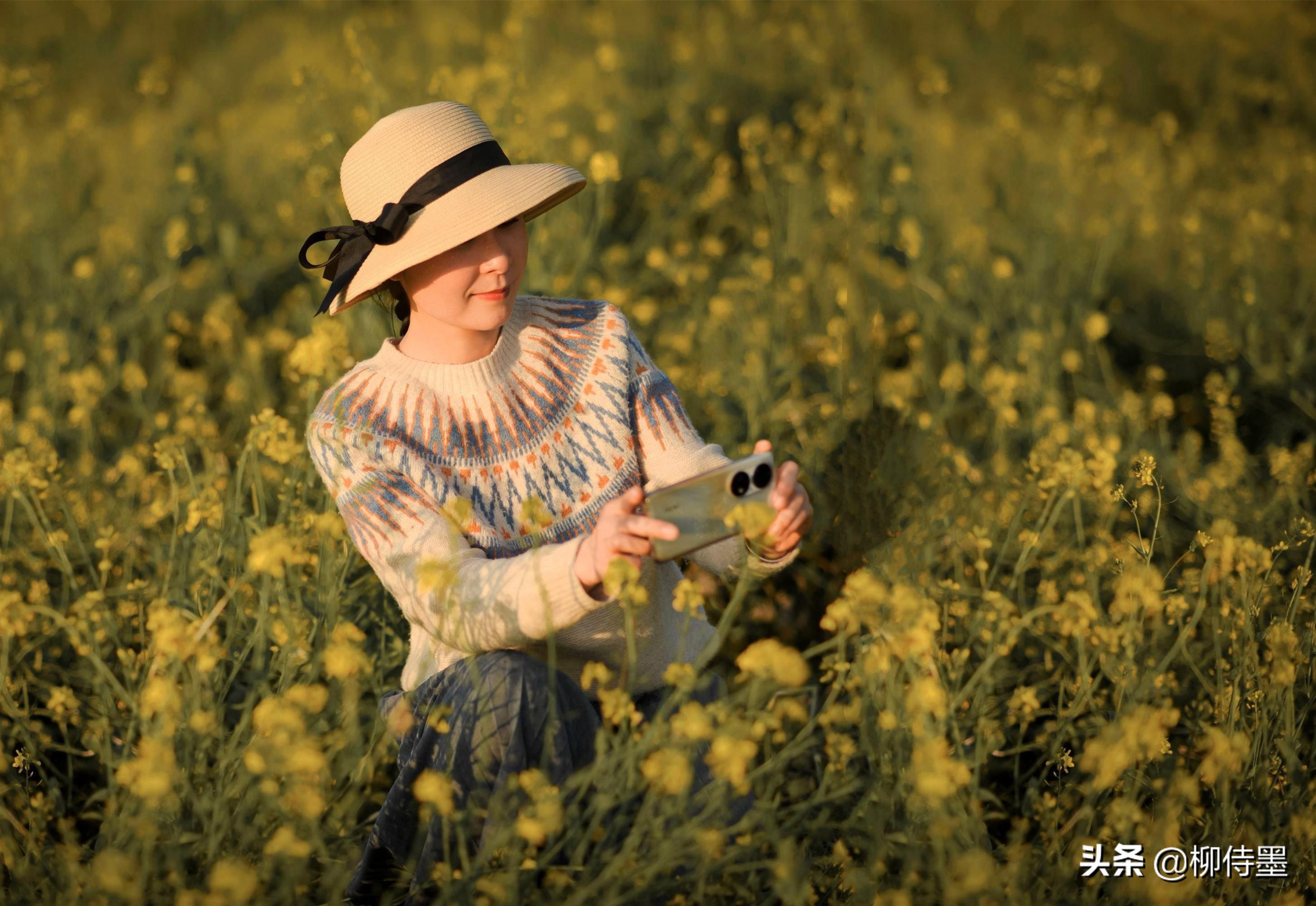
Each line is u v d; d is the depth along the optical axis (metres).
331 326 6.79
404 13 20.19
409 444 4.94
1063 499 6.37
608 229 12.34
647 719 5.10
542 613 4.40
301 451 6.30
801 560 7.18
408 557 4.71
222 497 6.79
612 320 5.38
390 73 15.16
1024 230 12.65
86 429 8.10
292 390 9.14
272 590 5.50
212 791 4.70
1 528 7.04
